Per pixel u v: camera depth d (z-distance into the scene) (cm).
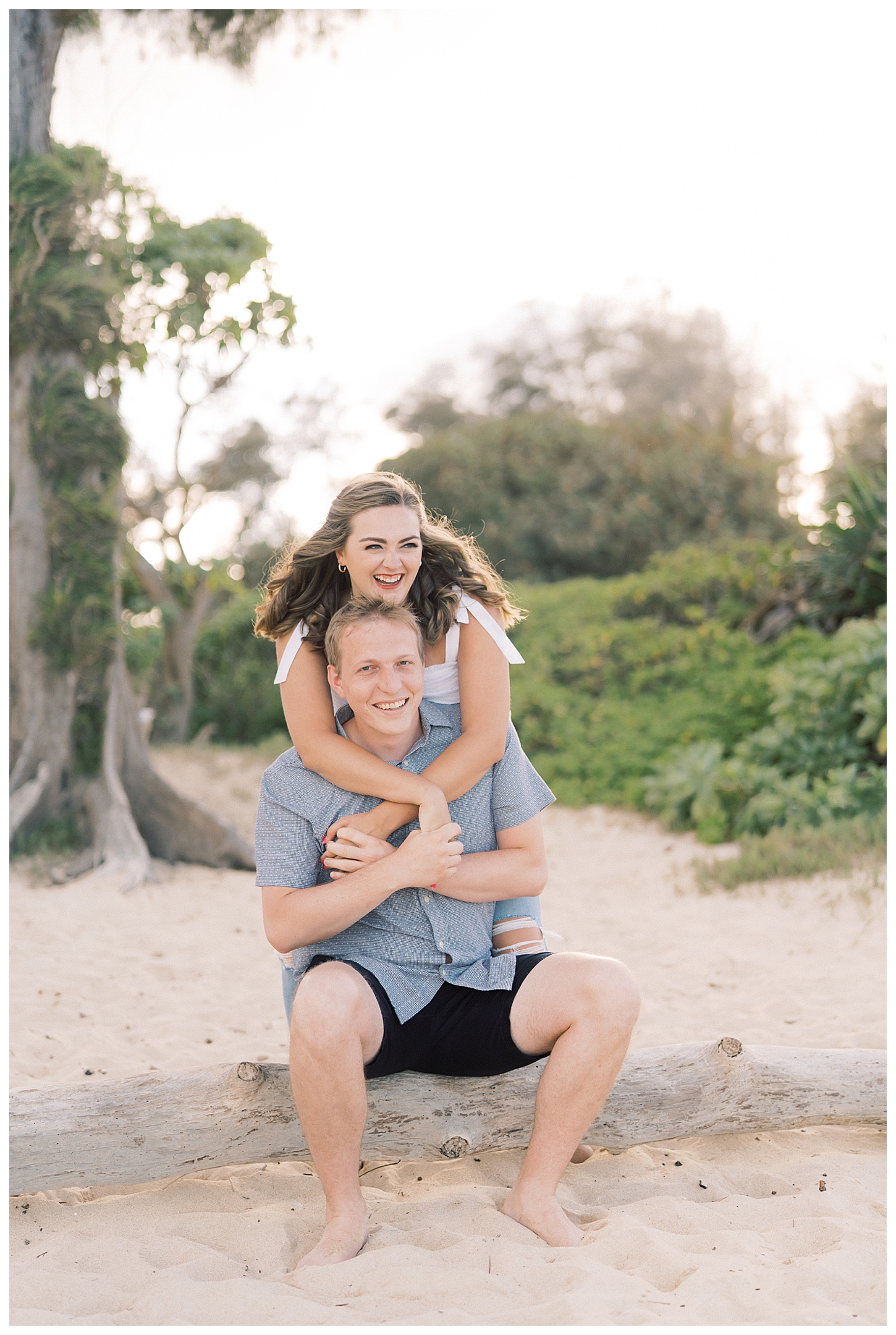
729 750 833
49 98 732
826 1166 264
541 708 1051
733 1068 270
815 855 602
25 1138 241
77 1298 210
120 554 771
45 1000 439
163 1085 253
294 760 255
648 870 680
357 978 232
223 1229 238
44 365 730
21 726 743
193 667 1462
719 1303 199
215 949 544
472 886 248
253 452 1852
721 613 1091
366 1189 261
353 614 247
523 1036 239
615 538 1869
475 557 286
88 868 702
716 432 2400
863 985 419
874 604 921
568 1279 208
